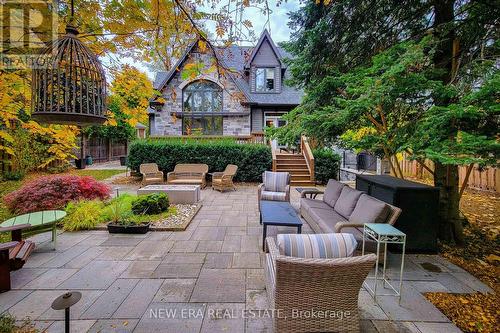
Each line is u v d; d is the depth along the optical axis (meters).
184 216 6.02
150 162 11.52
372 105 4.00
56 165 12.70
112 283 3.21
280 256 2.09
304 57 5.76
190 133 15.40
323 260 2.06
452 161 2.79
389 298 2.96
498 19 3.77
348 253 2.22
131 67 2.68
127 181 11.34
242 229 5.34
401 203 4.19
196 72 2.63
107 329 2.41
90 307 2.73
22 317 2.57
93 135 18.80
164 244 4.49
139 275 3.41
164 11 2.23
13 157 10.02
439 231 4.74
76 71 1.68
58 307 1.63
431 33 4.18
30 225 3.73
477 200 7.44
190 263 3.77
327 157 11.60
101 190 6.41
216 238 4.80
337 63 5.67
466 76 3.66
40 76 1.64
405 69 3.74
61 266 3.65
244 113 15.25
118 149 21.95
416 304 2.86
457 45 4.26
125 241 4.61
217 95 15.45
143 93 2.83
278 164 11.91
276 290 2.21
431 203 4.18
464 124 3.38
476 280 3.40
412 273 3.57
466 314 2.69
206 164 10.94
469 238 4.89
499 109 2.81
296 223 4.07
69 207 5.46
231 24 2.29
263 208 4.91
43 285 3.16
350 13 4.99
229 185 9.59
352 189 4.89
